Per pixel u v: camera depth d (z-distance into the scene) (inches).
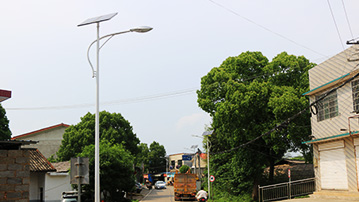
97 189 625.9
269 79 1211.2
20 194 372.5
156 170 4411.9
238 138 1209.4
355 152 773.3
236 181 1389.0
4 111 1544.0
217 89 1293.1
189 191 1537.9
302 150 1225.4
